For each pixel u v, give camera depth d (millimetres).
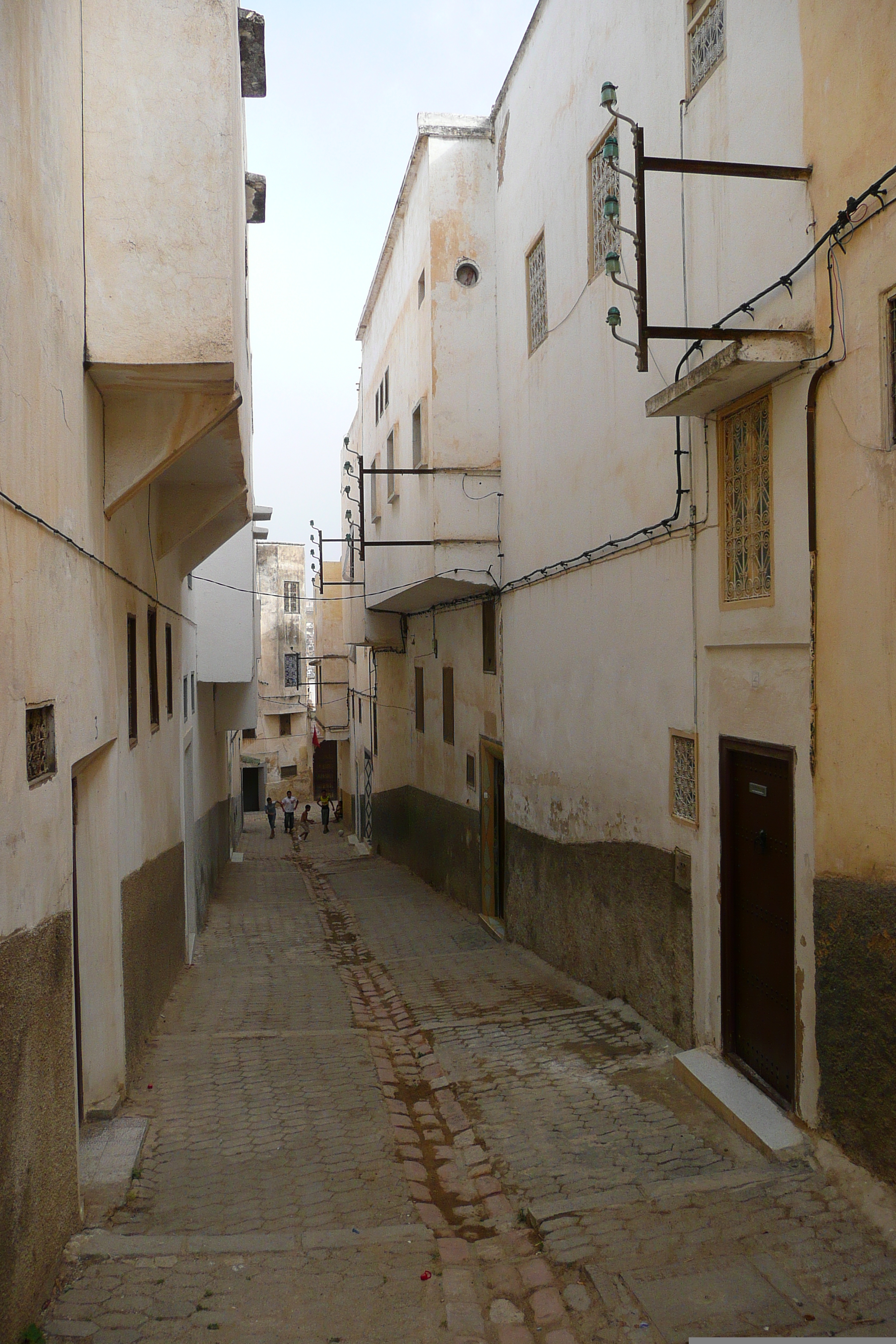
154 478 5477
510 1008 7754
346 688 29656
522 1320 3393
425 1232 4027
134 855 6328
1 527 3182
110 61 4852
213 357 4816
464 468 10703
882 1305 3277
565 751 8617
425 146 10797
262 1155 4906
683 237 5918
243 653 14188
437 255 10711
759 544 5129
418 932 11789
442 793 14414
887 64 3902
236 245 5809
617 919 7340
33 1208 3355
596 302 7613
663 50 6195
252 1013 7820
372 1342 3252
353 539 12805
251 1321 3355
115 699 5559
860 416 4117
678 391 5203
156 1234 4051
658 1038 6430
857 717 4168
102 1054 5344
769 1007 5113
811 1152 4387
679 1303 3350
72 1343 3172
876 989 4031
